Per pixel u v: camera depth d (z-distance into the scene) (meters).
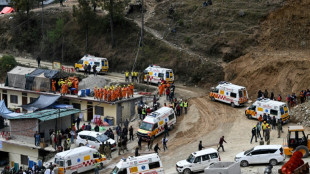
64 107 57.97
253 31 72.12
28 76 65.62
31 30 92.25
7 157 53.91
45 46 87.38
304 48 67.62
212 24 76.69
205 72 68.12
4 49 92.19
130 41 79.38
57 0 108.00
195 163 38.09
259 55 65.62
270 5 76.19
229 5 79.81
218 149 43.59
